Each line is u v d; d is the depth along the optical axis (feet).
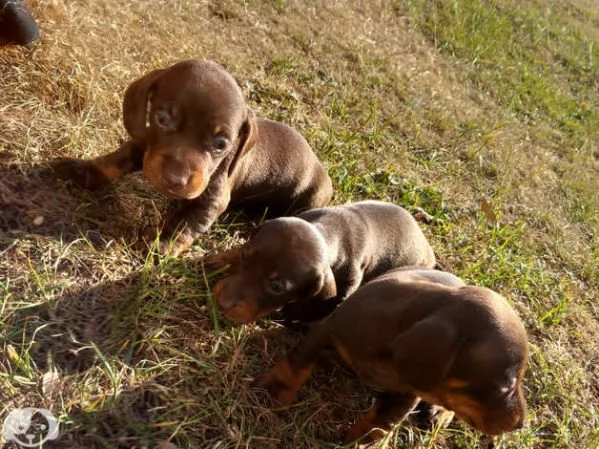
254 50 2.08
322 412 1.23
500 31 3.22
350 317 1.14
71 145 1.36
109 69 1.60
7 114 1.35
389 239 1.51
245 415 1.13
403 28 2.75
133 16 1.85
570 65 3.35
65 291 1.13
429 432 1.30
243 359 1.22
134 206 1.35
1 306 1.05
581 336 1.76
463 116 2.42
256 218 1.58
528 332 1.68
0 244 1.14
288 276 1.18
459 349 0.96
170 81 1.16
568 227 2.19
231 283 1.20
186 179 1.11
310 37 2.29
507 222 2.07
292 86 2.05
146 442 1.01
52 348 1.05
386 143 2.07
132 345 1.11
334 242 1.36
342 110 2.01
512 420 0.98
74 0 1.73
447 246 1.81
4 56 1.44
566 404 1.51
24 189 1.24
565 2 4.11
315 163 1.61
